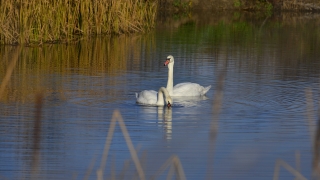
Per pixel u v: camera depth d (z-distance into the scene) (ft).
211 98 58.70
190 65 80.18
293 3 191.93
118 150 40.57
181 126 46.73
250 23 149.48
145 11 128.57
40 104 20.85
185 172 36.17
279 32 128.16
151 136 43.78
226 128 46.55
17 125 46.55
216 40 111.96
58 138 43.16
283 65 81.30
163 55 90.07
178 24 143.23
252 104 55.42
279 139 43.57
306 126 47.24
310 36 120.57
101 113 50.96
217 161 38.42
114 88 62.80
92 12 115.03
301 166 37.91
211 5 188.24
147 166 37.09
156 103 54.29
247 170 36.78
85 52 93.40
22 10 98.99
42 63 80.89
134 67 78.23
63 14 106.93
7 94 58.18
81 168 37.04
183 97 58.90
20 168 36.76
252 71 75.56
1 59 83.41
